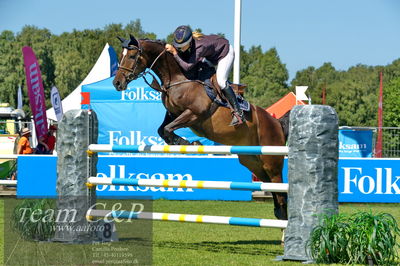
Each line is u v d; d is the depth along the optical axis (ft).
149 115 63.77
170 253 27.84
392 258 25.23
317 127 25.93
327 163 25.96
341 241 24.88
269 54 283.79
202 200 58.23
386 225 24.99
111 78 64.39
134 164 57.98
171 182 29.25
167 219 29.40
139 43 32.12
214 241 33.12
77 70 267.39
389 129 64.69
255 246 31.37
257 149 27.32
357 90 208.74
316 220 25.77
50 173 55.31
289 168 26.53
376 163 55.93
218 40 32.22
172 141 31.96
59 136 30.96
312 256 25.46
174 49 31.58
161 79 32.73
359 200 56.03
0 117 106.52
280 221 26.91
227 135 33.04
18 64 256.93
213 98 32.09
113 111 63.82
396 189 55.88
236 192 58.29
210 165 58.18
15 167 68.28
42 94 65.00
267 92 272.10
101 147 30.45
